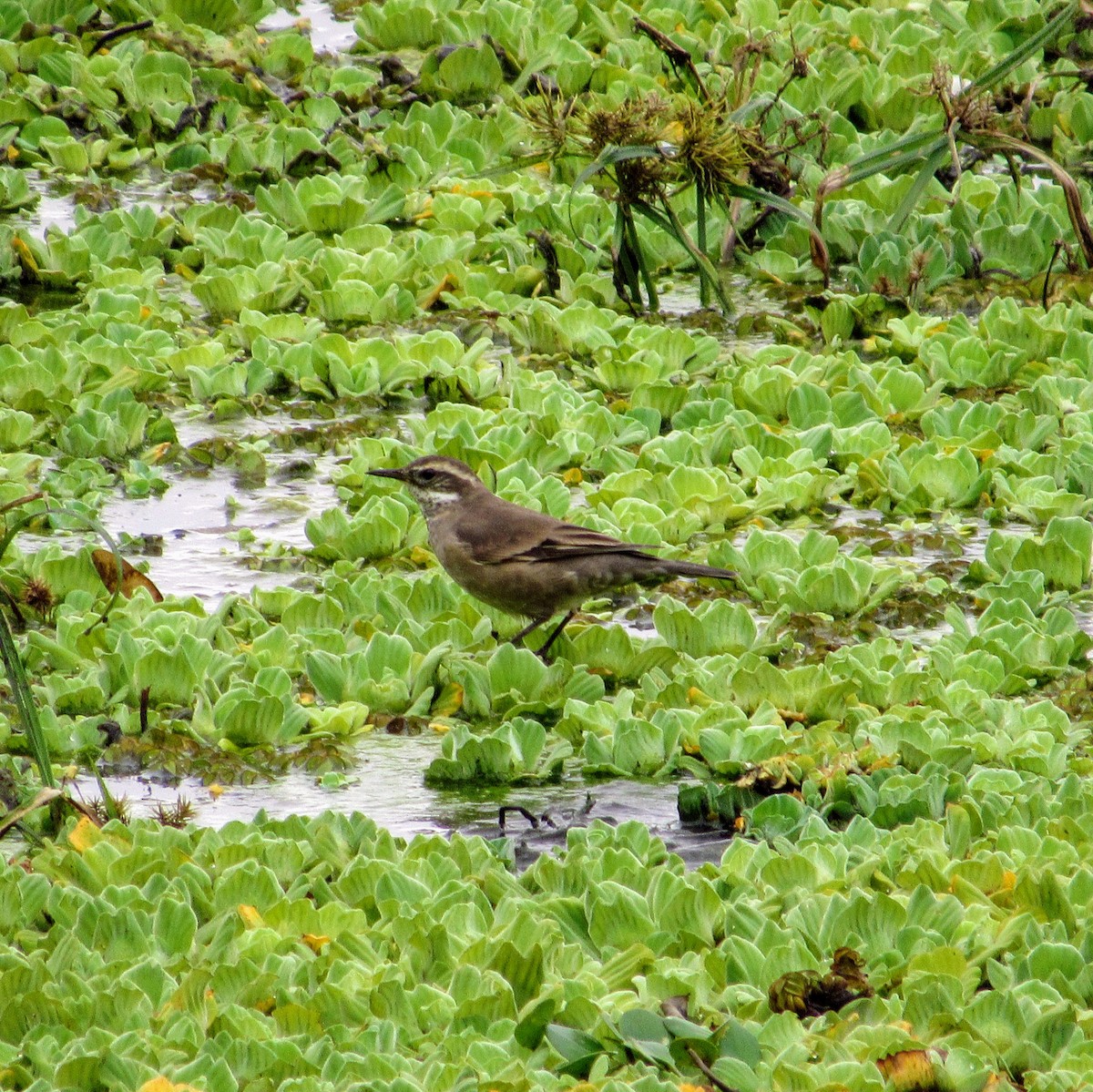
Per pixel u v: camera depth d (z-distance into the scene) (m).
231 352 17.92
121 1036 7.40
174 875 9.00
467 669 11.75
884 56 24.03
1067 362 17.53
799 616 12.77
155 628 12.04
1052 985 7.99
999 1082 7.27
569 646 12.29
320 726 11.23
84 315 17.77
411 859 8.98
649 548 13.62
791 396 16.44
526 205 20.91
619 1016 7.65
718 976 8.16
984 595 13.09
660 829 10.09
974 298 19.28
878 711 11.26
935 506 15.05
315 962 8.09
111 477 15.33
